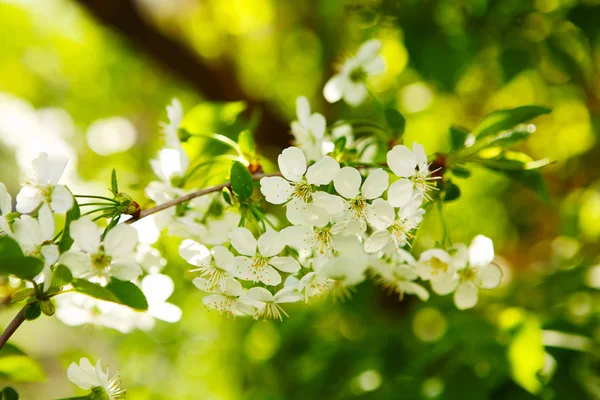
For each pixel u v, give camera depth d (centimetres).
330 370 75
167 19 110
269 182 56
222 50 114
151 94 126
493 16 73
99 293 53
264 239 55
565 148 108
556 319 66
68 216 54
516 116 59
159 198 59
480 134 59
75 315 60
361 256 58
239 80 113
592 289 71
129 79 125
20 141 118
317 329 88
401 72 97
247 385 97
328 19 104
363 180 58
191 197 56
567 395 63
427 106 106
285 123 110
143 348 102
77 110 127
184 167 60
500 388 64
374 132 62
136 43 104
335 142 58
